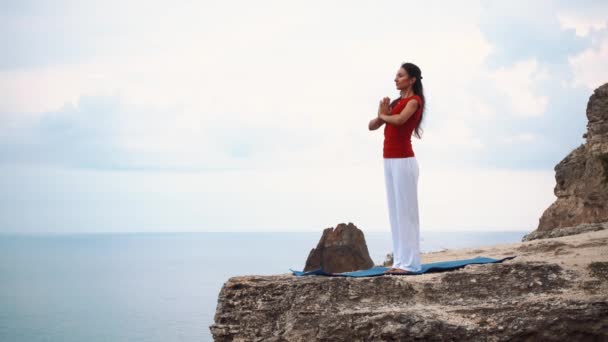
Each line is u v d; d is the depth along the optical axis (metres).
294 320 8.95
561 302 8.49
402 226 9.61
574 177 21.83
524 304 8.56
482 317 8.46
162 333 167.50
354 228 25.86
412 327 8.39
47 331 173.75
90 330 174.00
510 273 9.20
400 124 9.37
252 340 9.02
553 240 12.52
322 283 9.23
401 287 9.06
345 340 8.62
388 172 9.75
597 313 8.30
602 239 11.59
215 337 9.29
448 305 8.77
